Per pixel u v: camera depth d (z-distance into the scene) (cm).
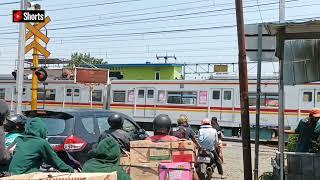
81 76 2166
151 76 5334
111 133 767
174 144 605
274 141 2745
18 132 678
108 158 449
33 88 1408
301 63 934
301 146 958
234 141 2800
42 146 559
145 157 604
